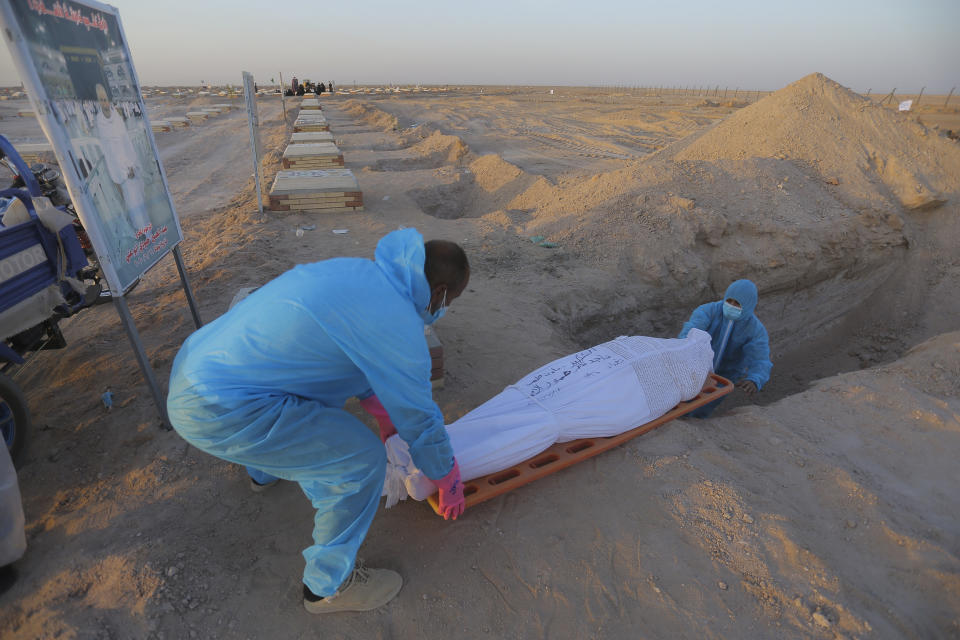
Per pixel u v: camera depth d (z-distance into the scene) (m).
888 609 2.22
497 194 11.45
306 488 1.97
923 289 8.13
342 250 7.20
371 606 2.19
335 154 12.46
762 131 10.17
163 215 3.71
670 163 9.09
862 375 4.21
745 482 2.92
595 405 3.07
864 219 8.20
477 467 2.67
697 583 2.31
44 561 2.37
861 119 9.97
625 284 6.87
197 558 2.38
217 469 2.96
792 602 2.23
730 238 7.70
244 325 1.68
